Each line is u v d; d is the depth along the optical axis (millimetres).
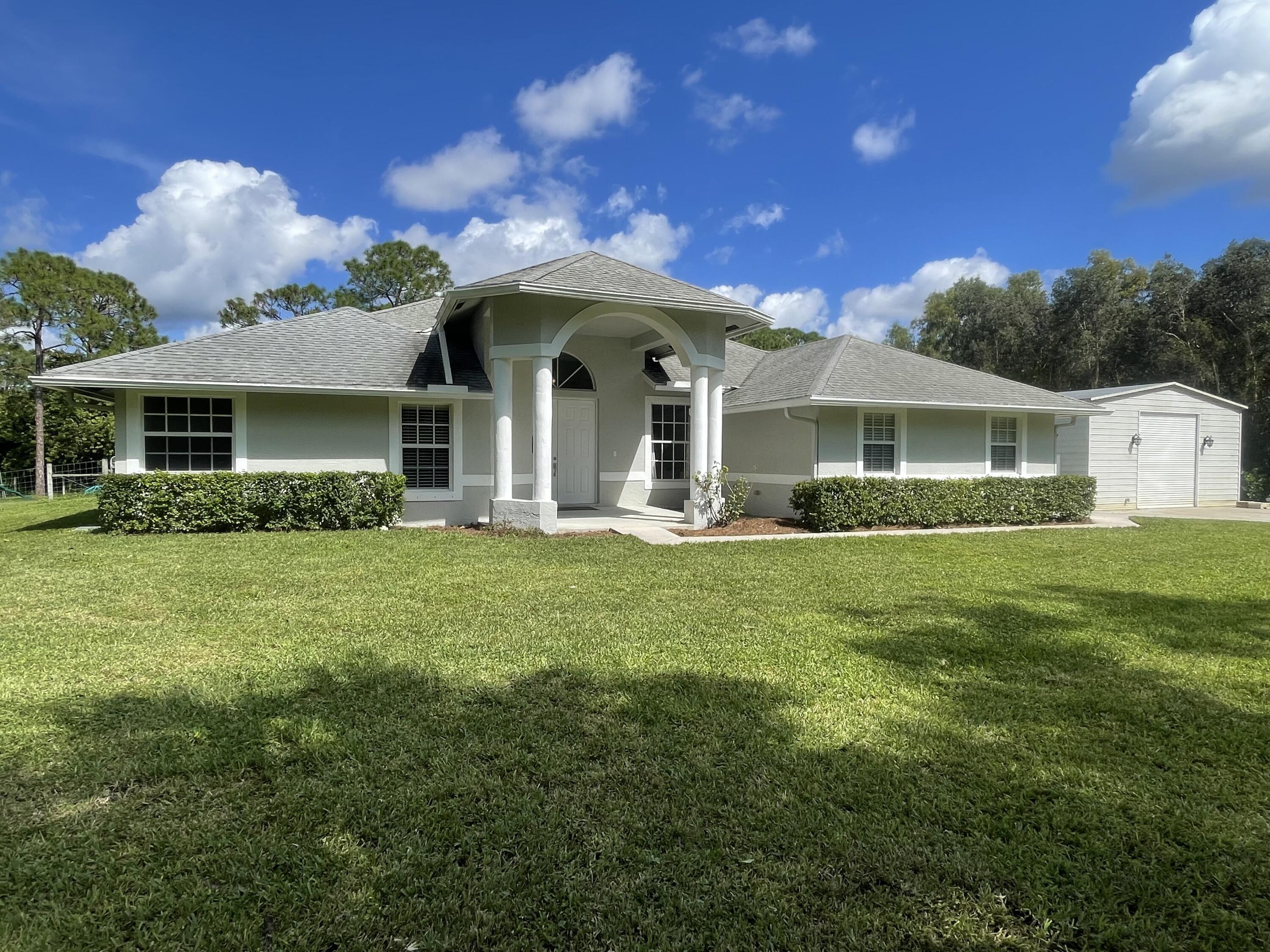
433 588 7164
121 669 4461
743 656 4879
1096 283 33188
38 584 7109
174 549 9523
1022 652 5074
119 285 28484
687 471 16938
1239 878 2422
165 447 12008
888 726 3672
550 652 4922
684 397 16875
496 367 12070
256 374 12031
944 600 6852
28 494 26922
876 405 13977
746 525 13305
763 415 16094
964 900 2293
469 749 3348
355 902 2246
